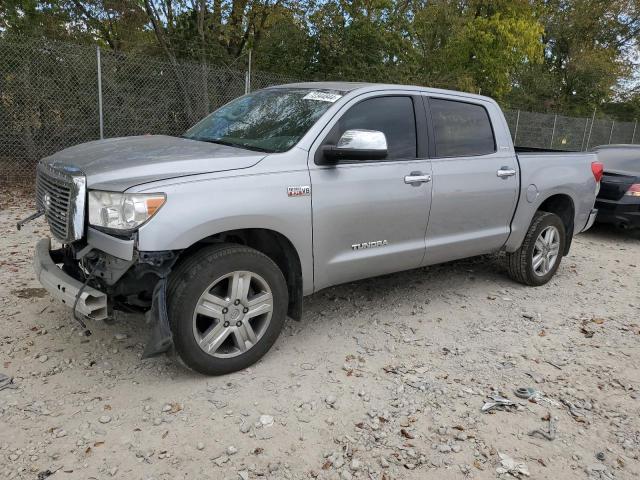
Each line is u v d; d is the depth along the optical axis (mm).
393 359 4004
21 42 10188
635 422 3402
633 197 8203
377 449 3004
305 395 3457
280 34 14508
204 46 13836
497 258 6742
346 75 14297
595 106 32125
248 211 3445
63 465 2729
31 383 3398
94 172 3312
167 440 2957
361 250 4203
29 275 5176
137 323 4289
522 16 21938
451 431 3191
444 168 4641
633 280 6383
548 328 4750
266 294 3676
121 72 10531
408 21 16016
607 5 31547
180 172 3350
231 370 3615
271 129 4109
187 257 3500
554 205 6098
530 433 3221
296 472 2789
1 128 10305
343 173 3967
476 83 21172
